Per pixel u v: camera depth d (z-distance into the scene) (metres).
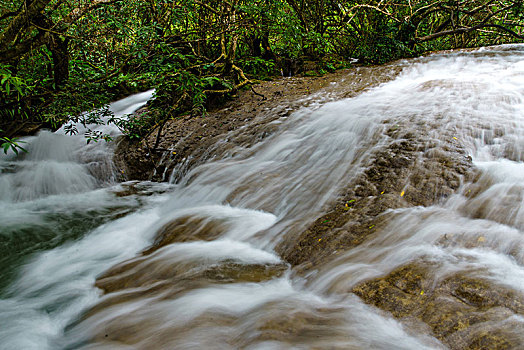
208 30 6.41
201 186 4.45
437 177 3.10
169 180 5.58
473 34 11.41
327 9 9.84
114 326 2.10
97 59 6.81
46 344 2.12
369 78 6.96
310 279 2.36
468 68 6.48
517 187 2.73
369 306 1.95
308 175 3.86
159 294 2.38
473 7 10.43
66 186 5.26
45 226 4.13
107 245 3.55
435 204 2.85
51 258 3.37
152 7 5.75
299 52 9.19
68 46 5.89
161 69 4.94
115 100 8.30
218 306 2.12
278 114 5.72
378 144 3.88
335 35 9.92
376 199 3.05
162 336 1.92
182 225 3.51
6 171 5.24
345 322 1.85
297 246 2.80
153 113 6.36
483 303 1.77
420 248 2.33
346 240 2.65
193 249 3.01
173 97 6.75
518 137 3.42
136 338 1.95
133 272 2.79
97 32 5.13
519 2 8.58
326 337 1.73
